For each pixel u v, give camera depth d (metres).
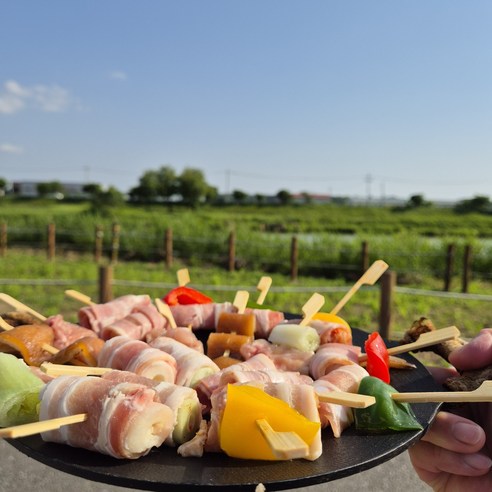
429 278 14.15
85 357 2.05
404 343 2.31
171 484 1.20
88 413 1.37
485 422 1.87
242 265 15.49
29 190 60.09
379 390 1.58
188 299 2.91
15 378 1.60
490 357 1.84
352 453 1.39
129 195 51.81
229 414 1.35
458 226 40.06
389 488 3.21
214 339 2.35
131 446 1.31
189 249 17.16
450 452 1.73
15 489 3.03
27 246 19.19
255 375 1.70
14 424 1.57
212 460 1.35
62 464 1.32
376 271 2.61
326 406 1.52
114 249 16.61
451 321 9.37
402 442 1.46
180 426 1.47
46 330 2.25
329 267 14.88
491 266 14.36
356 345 2.51
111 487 3.15
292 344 2.30
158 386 1.53
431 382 1.93
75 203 52.34
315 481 1.25
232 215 45.16
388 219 44.31
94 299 10.50
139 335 2.45
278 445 1.18
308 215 48.78
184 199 51.06
